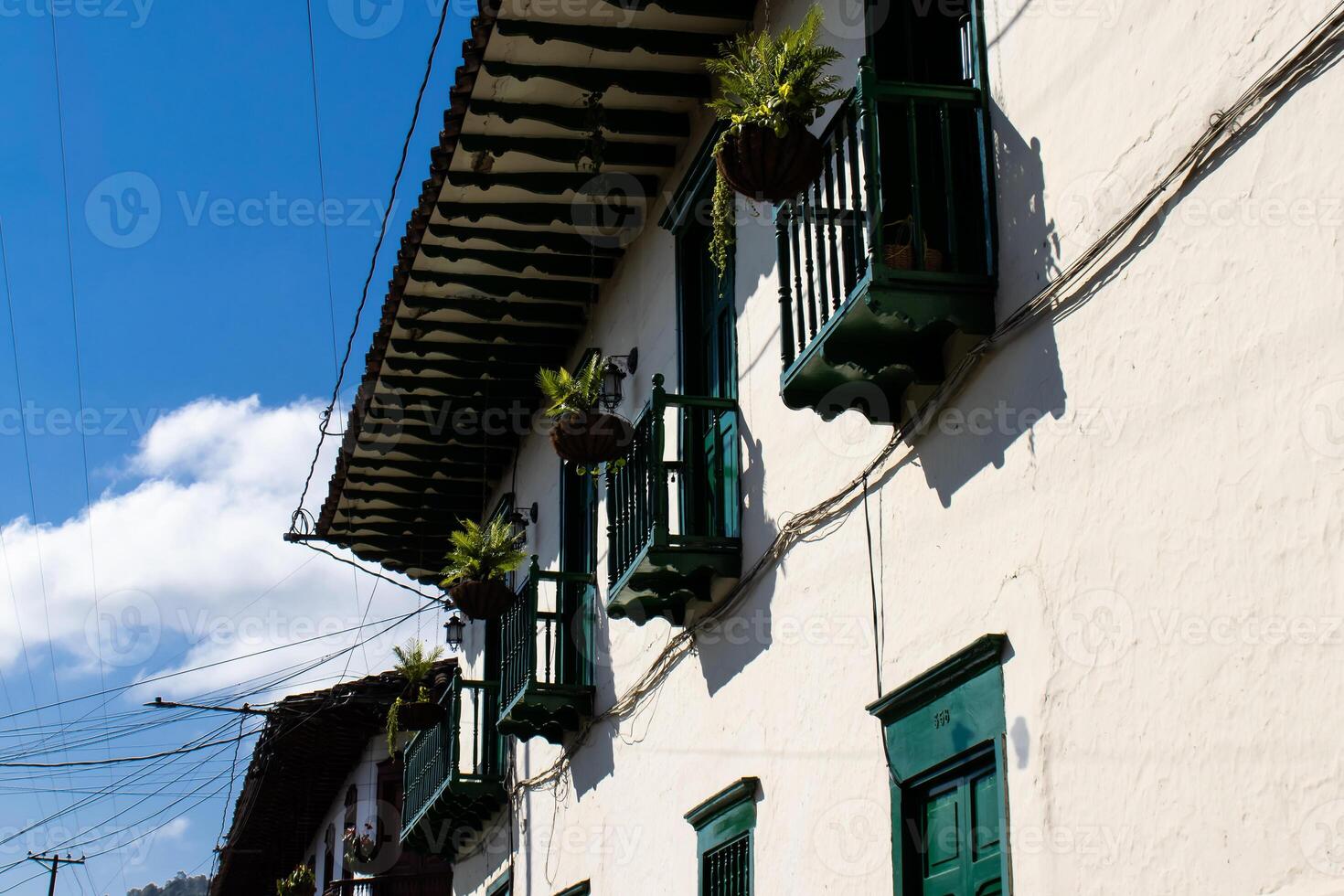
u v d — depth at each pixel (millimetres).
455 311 12844
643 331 11039
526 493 14664
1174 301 4902
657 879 9664
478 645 16531
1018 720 5516
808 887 7273
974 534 6000
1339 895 3992
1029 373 5691
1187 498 4750
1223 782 4457
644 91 9875
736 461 8828
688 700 9336
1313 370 4277
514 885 13789
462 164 10672
